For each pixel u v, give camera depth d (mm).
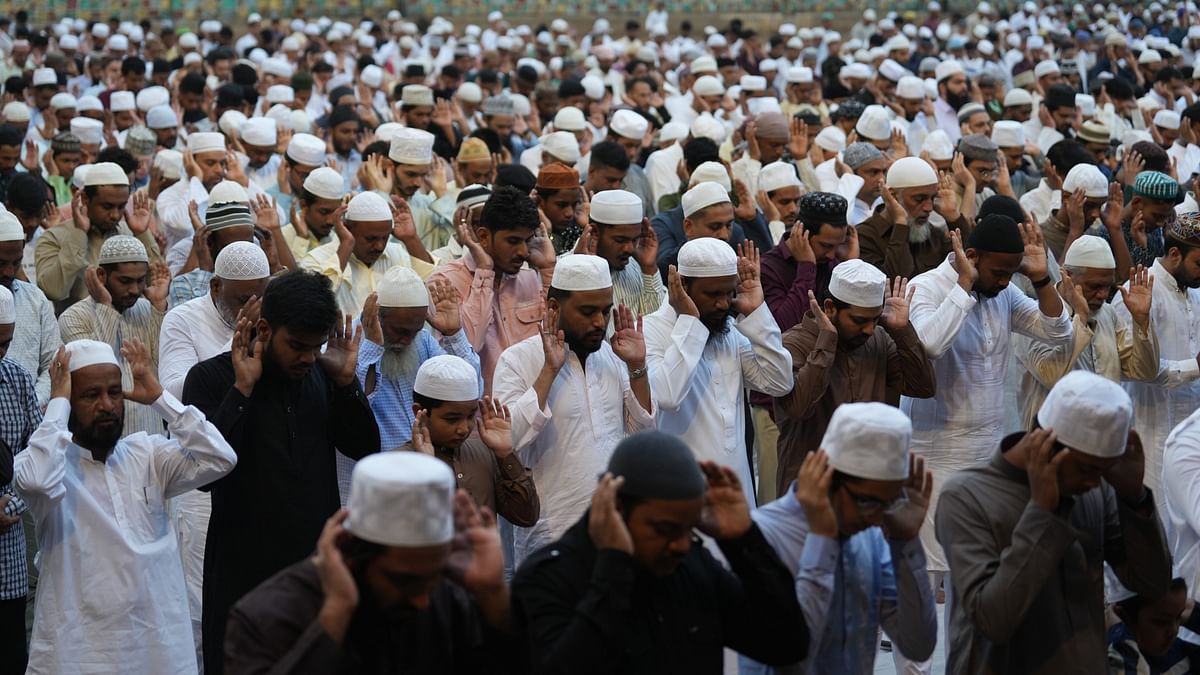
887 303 5102
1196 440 4113
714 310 4883
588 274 4625
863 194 8539
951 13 23672
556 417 4680
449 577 2938
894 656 4754
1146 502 3578
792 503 3412
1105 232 7348
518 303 5758
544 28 21766
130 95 12172
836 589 3402
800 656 3219
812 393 4926
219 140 8680
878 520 3311
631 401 4758
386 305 4961
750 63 18844
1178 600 3756
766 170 7949
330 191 6906
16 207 7215
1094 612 3586
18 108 10805
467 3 23609
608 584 2879
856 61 16844
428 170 7945
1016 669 3527
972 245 5379
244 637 2818
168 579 4383
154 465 4371
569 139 8781
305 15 23094
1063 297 5773
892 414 3260
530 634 2961
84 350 4285
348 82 14984
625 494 2943
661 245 7156
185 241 7539
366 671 2859
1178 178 10672
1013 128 9781
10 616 4652
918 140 12789
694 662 3096
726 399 4949
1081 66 19469
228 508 4430
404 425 5023
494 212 5609
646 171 9820
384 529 2703
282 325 4266
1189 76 16219
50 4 22453
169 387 5008
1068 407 3311
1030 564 3312
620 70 17766
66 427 4199
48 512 4219
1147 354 5699
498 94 13258
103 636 4238
